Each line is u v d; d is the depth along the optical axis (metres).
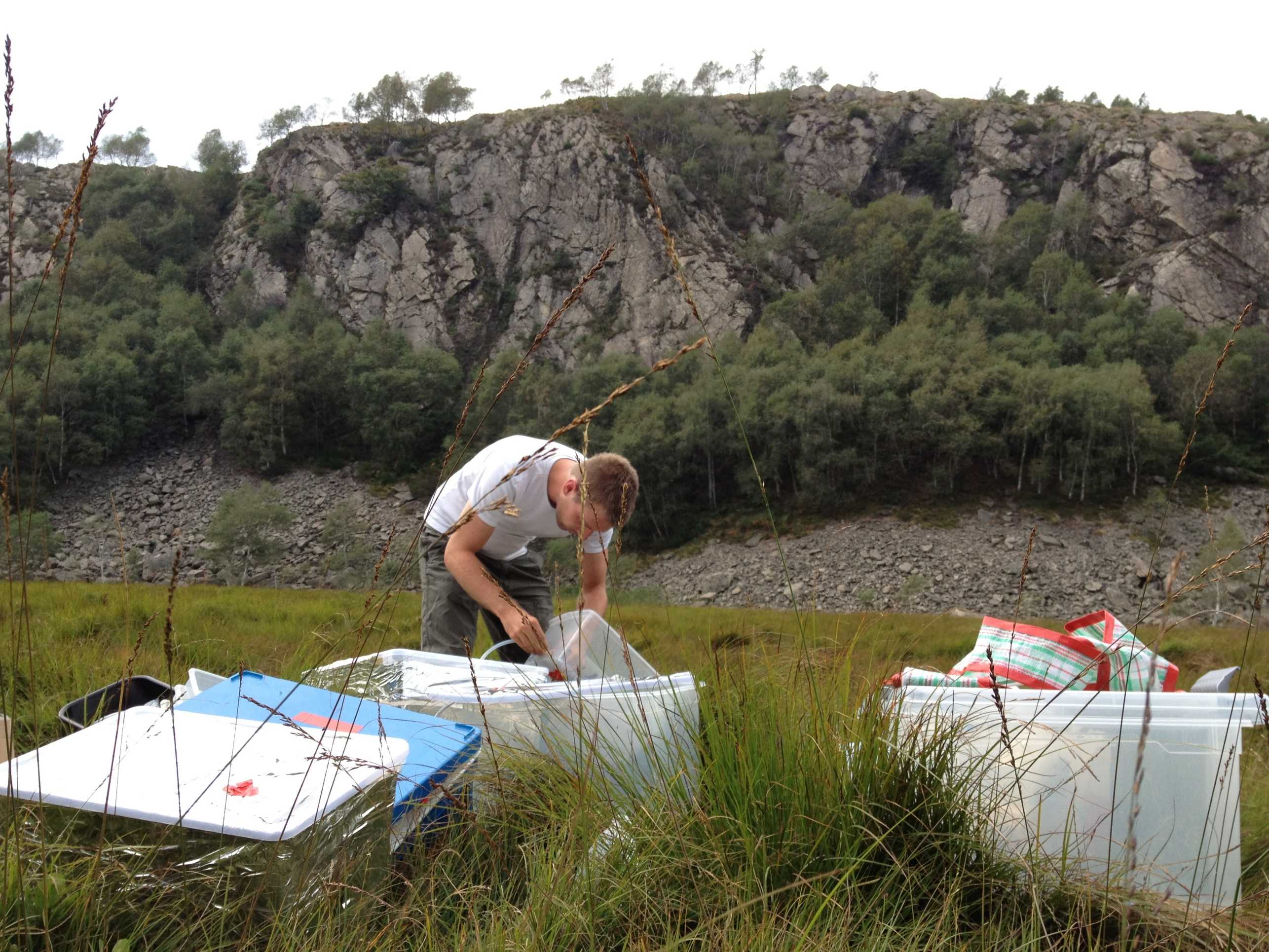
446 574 3.88
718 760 1.97
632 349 102.81
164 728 1.79
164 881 1.42
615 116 127.00
